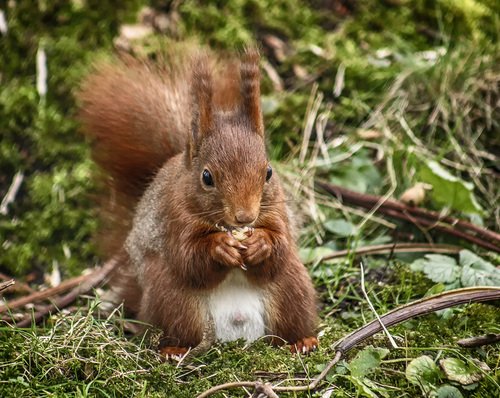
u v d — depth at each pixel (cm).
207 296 859
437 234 1110
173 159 941
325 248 1085
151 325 873
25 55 1306
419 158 1192
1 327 870
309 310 884
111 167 1024
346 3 1388
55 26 1323
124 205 1026
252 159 806
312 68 1332
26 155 1258
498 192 1180
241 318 865
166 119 1009
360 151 1246
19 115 1270
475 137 1238
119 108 1022
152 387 800
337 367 813
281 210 853
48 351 827
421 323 903
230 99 971
